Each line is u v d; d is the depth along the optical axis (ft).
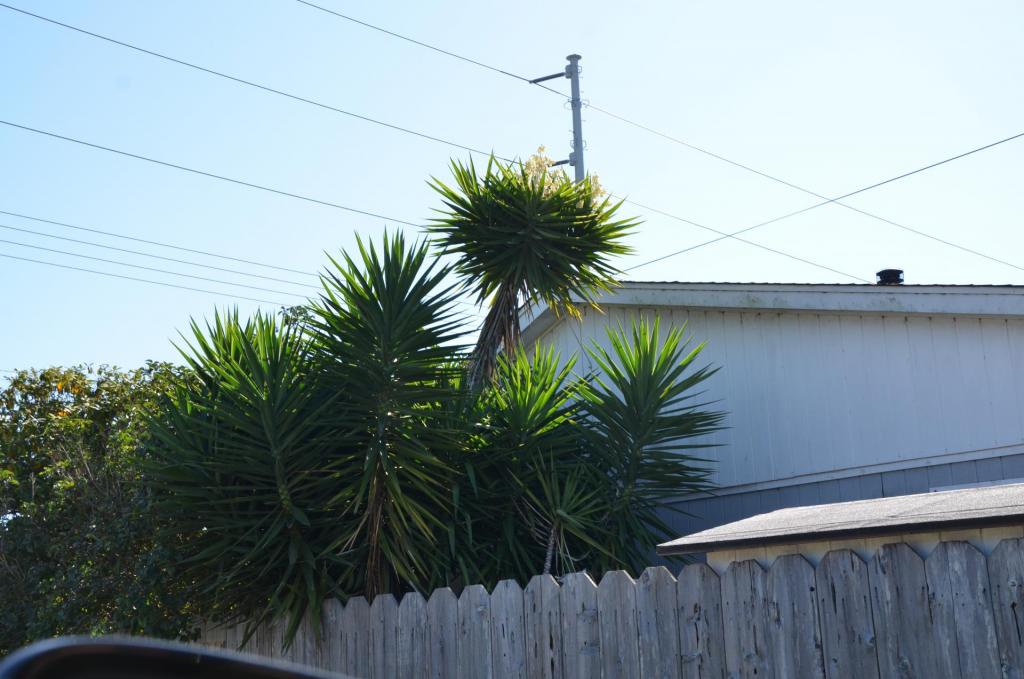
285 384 26.48
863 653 15.65
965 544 14.73
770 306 33.47
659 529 31.04
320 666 24.97
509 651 20.63
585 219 32.17
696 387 36.06
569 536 29.35
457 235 32.27
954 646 14.66
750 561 17.22
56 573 30.01
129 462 28.86
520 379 30.50
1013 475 27.48
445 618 22.06
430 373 27.22
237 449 26.40
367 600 25.91
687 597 17.97
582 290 33.32
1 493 32.24
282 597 26.45
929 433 29.58
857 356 31.71
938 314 29.73
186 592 27.50
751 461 34.17
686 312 36.91
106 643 4.57
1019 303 27.50
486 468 29.32
